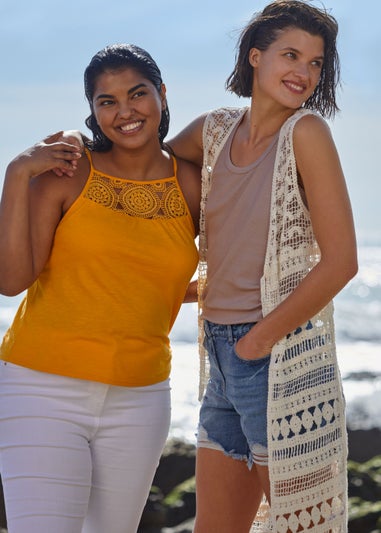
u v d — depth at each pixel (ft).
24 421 9.94
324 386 10.10
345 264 9.67
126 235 10.11
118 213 10.25
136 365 10.13
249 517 10.94
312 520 10.06
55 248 10.10
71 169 10.06
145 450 10.37
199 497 11.02
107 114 10.27
